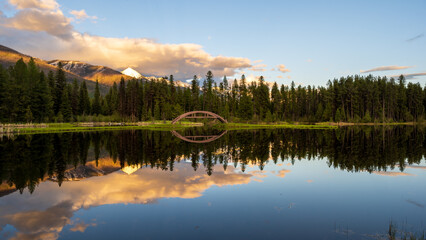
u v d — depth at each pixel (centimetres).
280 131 6681
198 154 2809
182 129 8044
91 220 1002
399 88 11025
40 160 2336
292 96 12188
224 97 13225
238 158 2547
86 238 845
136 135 5281
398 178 1717
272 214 1070
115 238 847
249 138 4741
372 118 10581
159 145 3625
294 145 3588
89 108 10775
